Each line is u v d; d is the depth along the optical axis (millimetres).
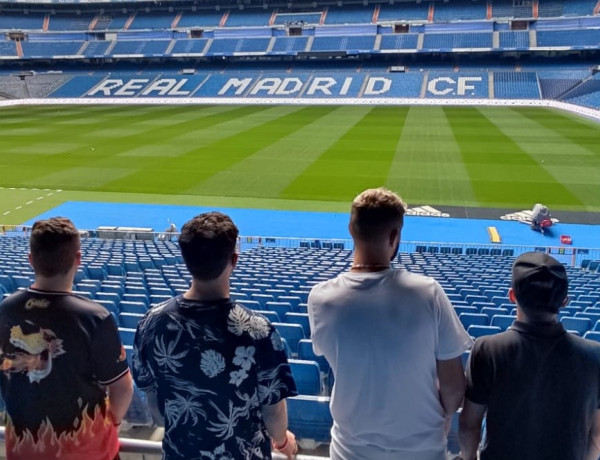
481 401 2771
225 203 22672
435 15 73125
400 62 70188
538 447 2697
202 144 34719
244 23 78562
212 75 70812
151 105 61125
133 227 20188
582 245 18000
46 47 77562
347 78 66438
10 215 21469
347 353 2773
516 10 70812
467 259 15195
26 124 45375
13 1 81812
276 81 67500
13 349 2867
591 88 56781
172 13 83188
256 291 9555
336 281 2924
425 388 2795
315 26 74438
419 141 34719
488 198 22641
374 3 76875
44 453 2936
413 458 2865
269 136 37531
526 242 18344
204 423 2699
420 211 21188
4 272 11000
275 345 2750
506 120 44719
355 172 26812
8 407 2963
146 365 2801
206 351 2641
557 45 63469
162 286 10016
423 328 2691
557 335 2627
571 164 27875
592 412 2689
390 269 2879
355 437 2908
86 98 66812
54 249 2867
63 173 27578
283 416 2895
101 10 84688
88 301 2951
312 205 22219
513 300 2797
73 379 2877
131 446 3189
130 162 29750
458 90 60969
